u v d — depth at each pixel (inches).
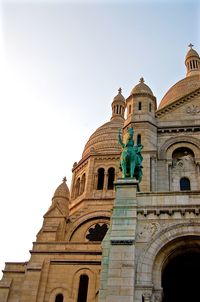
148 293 730.2
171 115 1302.9
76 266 1381.6
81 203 1857.8
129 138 983.6
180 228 808.9
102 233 1702.8
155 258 782.5
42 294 1328.7
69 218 1766.7
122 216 833.5
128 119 1311.5
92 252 1403.8
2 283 1497.3
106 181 1897.1
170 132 1256.2
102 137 2117.4
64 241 1552.7
